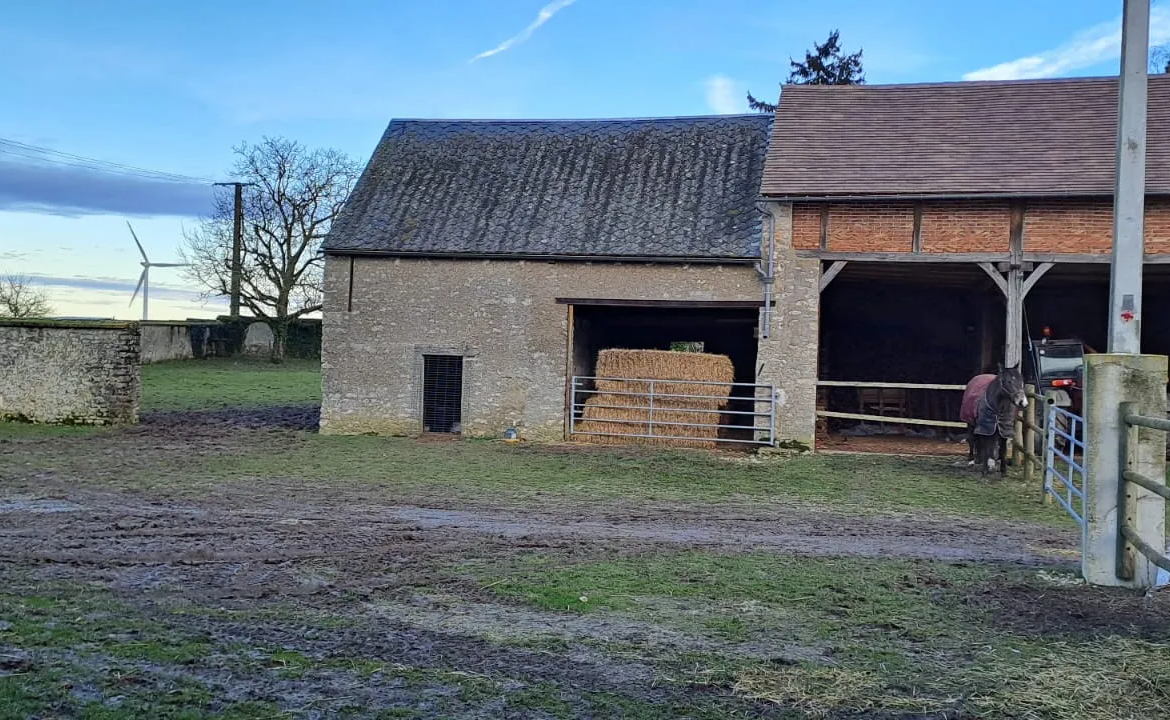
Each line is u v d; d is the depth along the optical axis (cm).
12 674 479
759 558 809
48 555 782
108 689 463
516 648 548
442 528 936
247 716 435
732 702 468
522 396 1808
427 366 1856
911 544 909
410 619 607
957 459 1595
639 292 1761
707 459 1569
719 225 1781
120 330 1866
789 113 1912
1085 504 728
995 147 1719
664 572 746
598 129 2086
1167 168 1564
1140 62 786
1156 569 702
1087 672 513
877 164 1716
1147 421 664
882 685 493
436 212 1917
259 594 668
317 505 1063
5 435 1695
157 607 625
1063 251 1592
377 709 449
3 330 1877
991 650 552
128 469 1321
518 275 1808
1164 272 1678
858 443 1866
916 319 2378
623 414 1778
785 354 1694
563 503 1132
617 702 464
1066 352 1720
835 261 1675
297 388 2945
